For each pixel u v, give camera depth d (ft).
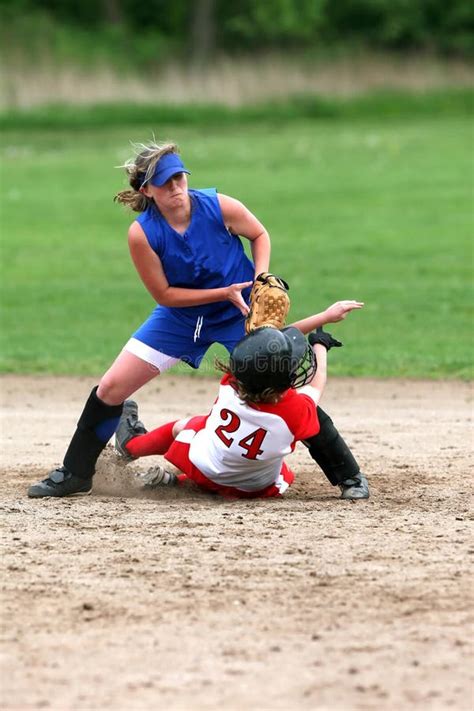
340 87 499.92
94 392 73.26
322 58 523.29
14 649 47.21
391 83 511.40
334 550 60.59
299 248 208.85
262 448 69.26
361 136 396.57
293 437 69.31
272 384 66.39
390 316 155.33
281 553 60.03
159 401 114.93
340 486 74.64
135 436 76.95
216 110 459.32
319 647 47.19
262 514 68.74
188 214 69.72
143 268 70.08
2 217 252.62
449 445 92.68
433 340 142.41
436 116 464.65
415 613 50.98
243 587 54.49
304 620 50.19
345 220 239.30
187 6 601.21
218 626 49.55
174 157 68.03
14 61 475.31
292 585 54.75
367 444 93.09
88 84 467.11
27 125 428.56
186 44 575.79
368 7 596.70
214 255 70.64
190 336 72.49
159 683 43.88
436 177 297.33
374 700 42.34
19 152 368.27
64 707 41.93
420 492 75.66
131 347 72.64
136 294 174.50
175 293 70.18
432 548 61.00
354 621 50.03
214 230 70.49
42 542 62.54
